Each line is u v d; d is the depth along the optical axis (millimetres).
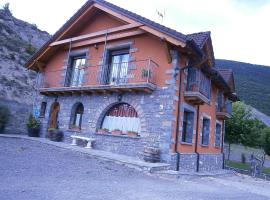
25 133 18562
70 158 10016
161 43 12477
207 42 14102
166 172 10180
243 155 27281
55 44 16141
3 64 26109
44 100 17109
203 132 16344
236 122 26281
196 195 7316
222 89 18516
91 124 14109
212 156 16859
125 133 12922
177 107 12055
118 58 14250
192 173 12016
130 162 10211
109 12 13805
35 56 17422
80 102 15047
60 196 5375
